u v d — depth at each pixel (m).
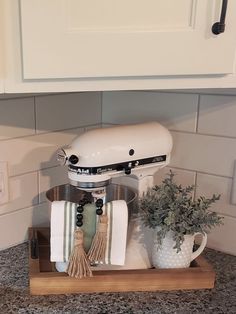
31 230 1.09
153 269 0.90
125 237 0.87
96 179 0.85
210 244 1.12
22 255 1.05
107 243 0.86
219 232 1.10
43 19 0.67
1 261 1.02
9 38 0.68
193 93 1.07
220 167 1.07
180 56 0.73
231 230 1.08
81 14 0.68
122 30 0.70
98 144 0.84
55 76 0.70
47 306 0.84
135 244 0.94
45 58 0.69
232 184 1.05
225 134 1.04
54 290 0.87
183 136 1.11
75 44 0.69
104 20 0.69
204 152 1.08
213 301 0.87
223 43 0.73
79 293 0.87
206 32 0.72
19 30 0.68
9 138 1.03
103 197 0.89
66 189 1.04
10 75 0.70
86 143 0.84
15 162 1.05
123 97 1.20
